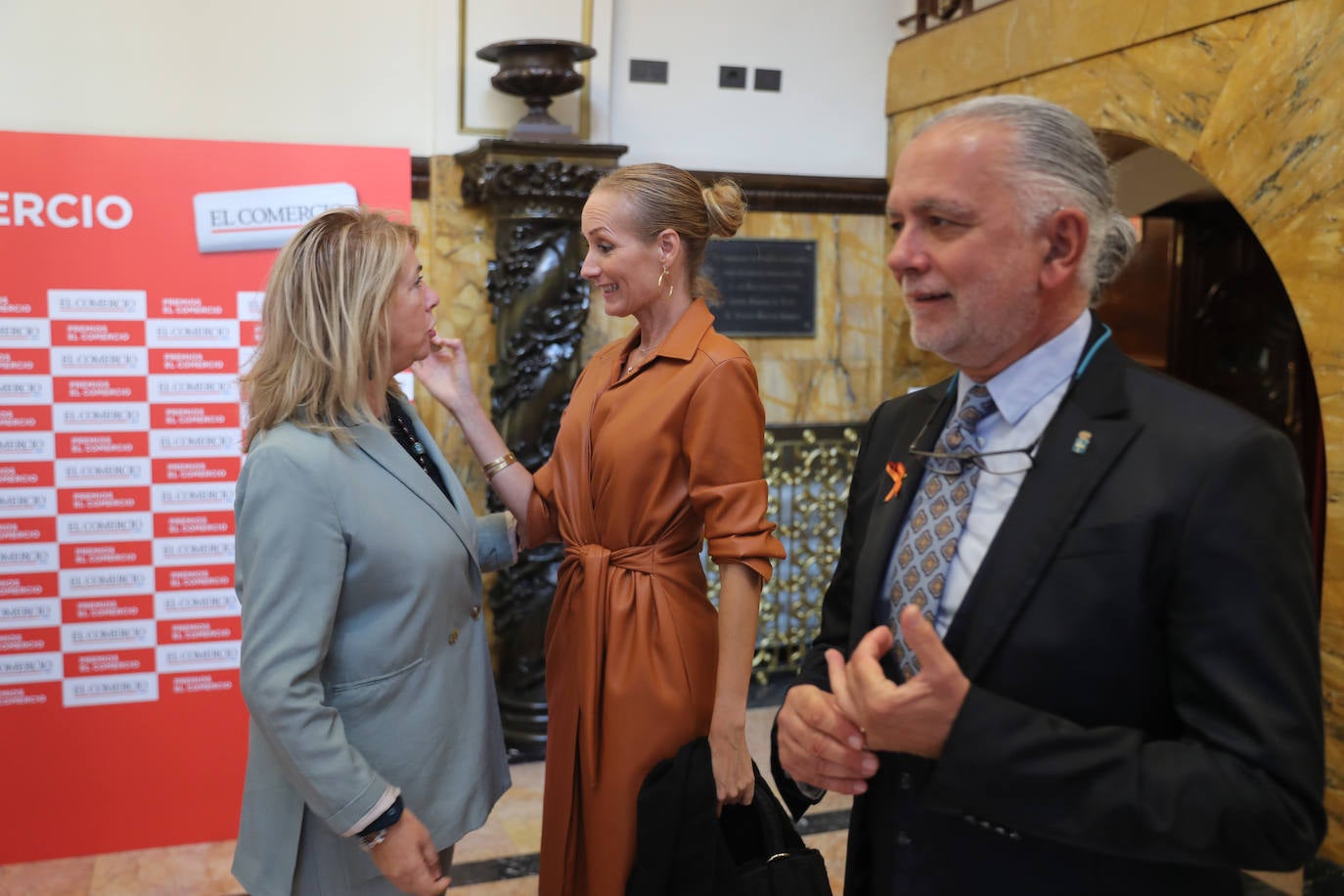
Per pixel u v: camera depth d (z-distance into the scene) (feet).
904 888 3.75
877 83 15.55
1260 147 9.87
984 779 3.17
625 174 6.27
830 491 15.38
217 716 10.82
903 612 3.23
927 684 3.21
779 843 5.63
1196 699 3.20
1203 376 18.71
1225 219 18.28
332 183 11.03
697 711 6.20
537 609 12.83
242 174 10.79
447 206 13.21
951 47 14.08
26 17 11.72
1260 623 3.10
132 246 10.53
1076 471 3.46
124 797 10.60
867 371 15.75
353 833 4.76
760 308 15.02
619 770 6.10
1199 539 3.18
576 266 12.58
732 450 6.07
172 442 10.70
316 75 12.76
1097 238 3.51
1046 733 3.16
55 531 10.43
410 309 5.59
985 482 3.72
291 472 4.88
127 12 12.01
